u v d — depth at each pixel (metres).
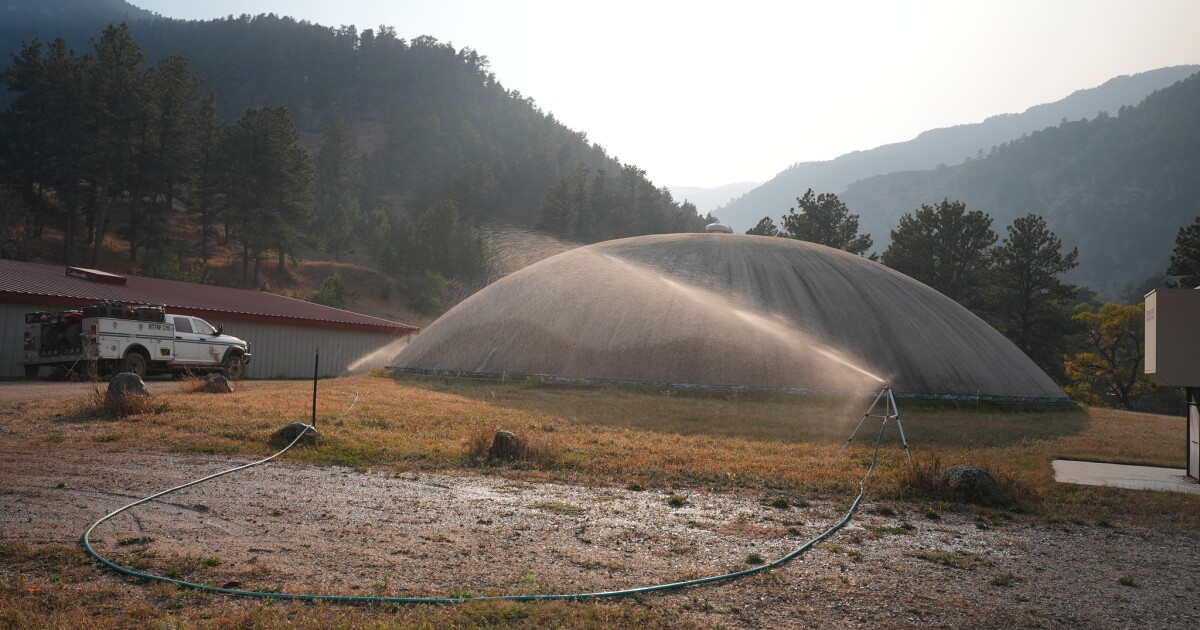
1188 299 10.62
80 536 5.81
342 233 89.19
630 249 29.30
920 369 23.62
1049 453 13.13
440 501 7.42
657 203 106.88
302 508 6.93
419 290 74.69
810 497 8.33
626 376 23.45
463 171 106.62
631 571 5.42
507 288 29.17
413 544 5.89
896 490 8.65
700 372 22.98
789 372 22.75
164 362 22.03
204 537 5.89
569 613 4.50
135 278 33.03
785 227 65.00
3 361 23.38
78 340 20.58
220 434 10.84
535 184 129.25
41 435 10.52
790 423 15.99
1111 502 8.66
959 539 6.77
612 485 8.56
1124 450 13.99
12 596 4.47
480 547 5.88
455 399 18.33
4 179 70.25
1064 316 53.59
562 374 24.22
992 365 25.62
